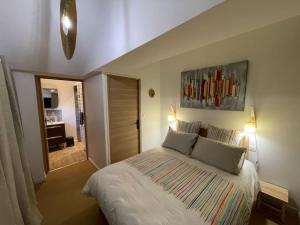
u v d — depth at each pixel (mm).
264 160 2090
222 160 1869
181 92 3104
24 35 1902
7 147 1030
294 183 1866
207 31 1244
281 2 872
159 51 1725
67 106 4812
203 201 1296
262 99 2053
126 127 3141
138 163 2010
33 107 2590
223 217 1146
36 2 1659
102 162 3006
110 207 1311
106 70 2623
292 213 1862
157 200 1305
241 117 2275
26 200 1289
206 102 2684
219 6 892
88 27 2008
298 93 1768
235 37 2262
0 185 864
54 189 2473
